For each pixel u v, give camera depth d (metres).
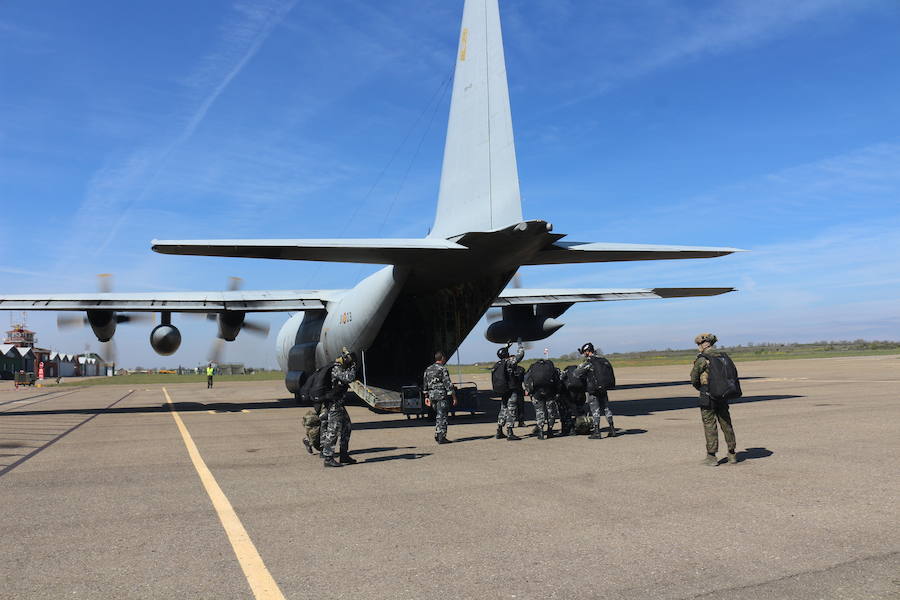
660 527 4.66
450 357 15.13
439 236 13.05
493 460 7.85
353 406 17.92
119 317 18.55
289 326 22.28
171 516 5.23
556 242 11.40
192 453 8.85
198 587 3.57
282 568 3.89
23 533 4.73
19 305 15.52
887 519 4.70
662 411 13.41
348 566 3.91
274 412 16.50
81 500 5.85
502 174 11.24
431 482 6.53
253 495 6.01
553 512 5.18
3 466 7.83
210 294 17.11
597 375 9.51
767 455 7.57
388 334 17.91
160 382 49.12
